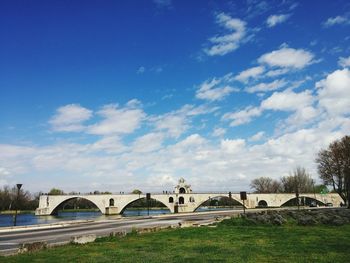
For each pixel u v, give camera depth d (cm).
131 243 2569
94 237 2806
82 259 1880
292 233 3122
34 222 9431
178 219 6819
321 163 10200
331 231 3250
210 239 2769
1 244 2923
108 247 2358
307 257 1880
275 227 3791
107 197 16300
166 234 3200
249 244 2430
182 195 15950
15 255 2052
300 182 17200
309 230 3369
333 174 9850
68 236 3559
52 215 15850
